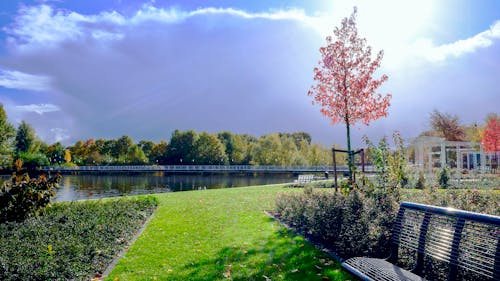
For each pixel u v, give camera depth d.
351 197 6.95
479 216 3.37
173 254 6.62
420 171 20.05
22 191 6.96
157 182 60.22
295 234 7.71
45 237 6.57
